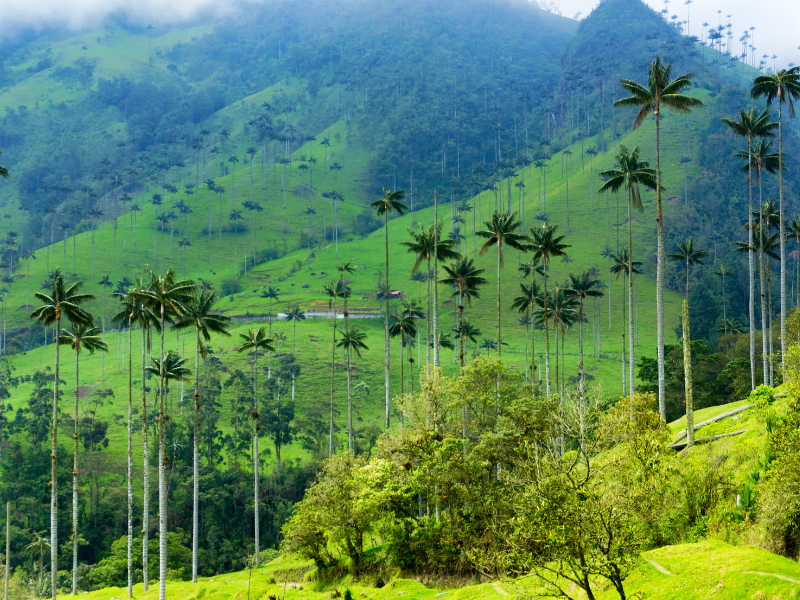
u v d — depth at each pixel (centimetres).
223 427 14300
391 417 14375
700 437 4956
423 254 7356
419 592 4325
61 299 6350
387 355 8131
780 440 3055
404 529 5266
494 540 4162
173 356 6956
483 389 5494
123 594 6994
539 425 4875
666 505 3119
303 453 13575
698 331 19125
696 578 2530
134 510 10888
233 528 11075
